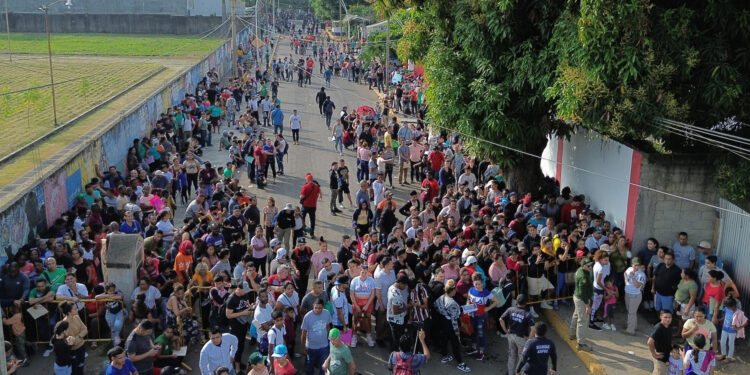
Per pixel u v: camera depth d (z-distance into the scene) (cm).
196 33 7094
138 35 6925
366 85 5172
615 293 1420
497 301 1329
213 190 2066
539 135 1809
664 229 1564
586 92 1417
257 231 1550
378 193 2036
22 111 2588
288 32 9912
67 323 1136
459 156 2314
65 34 6750
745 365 1291
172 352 1191
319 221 2128
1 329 934
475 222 1603
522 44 1680
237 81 4234
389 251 1426
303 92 4747
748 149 1388
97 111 2562
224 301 1267
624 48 1364
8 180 1684
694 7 1398
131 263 1373
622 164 1631
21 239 1576
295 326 1327
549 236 1512
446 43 1934
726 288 1323
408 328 1305
